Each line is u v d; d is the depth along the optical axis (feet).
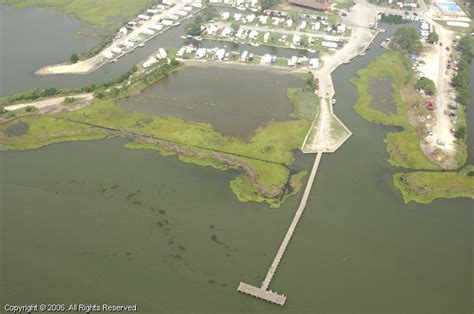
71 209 501.56
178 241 463.01
